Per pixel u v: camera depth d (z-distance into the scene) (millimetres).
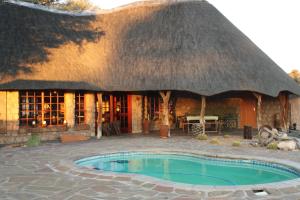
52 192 6805
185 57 17281
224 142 14984
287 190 6910
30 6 18938
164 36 18891
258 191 6992
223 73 16797
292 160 10492
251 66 18000
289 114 22734
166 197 6461
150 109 21312
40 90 15953
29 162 10086
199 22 19469
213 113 23188
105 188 7109
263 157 10758
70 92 16672
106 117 19094
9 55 15633
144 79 16875
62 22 19453
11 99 15117
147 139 16406
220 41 18703
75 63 17188
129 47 18969
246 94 22922
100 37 19875
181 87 15914
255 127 22375
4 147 13586
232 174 10289
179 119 22531
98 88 16406
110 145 14164
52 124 16438
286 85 18438
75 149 12930
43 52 16734
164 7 20625
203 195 6594
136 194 6664
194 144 14406
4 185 7367
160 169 10984
